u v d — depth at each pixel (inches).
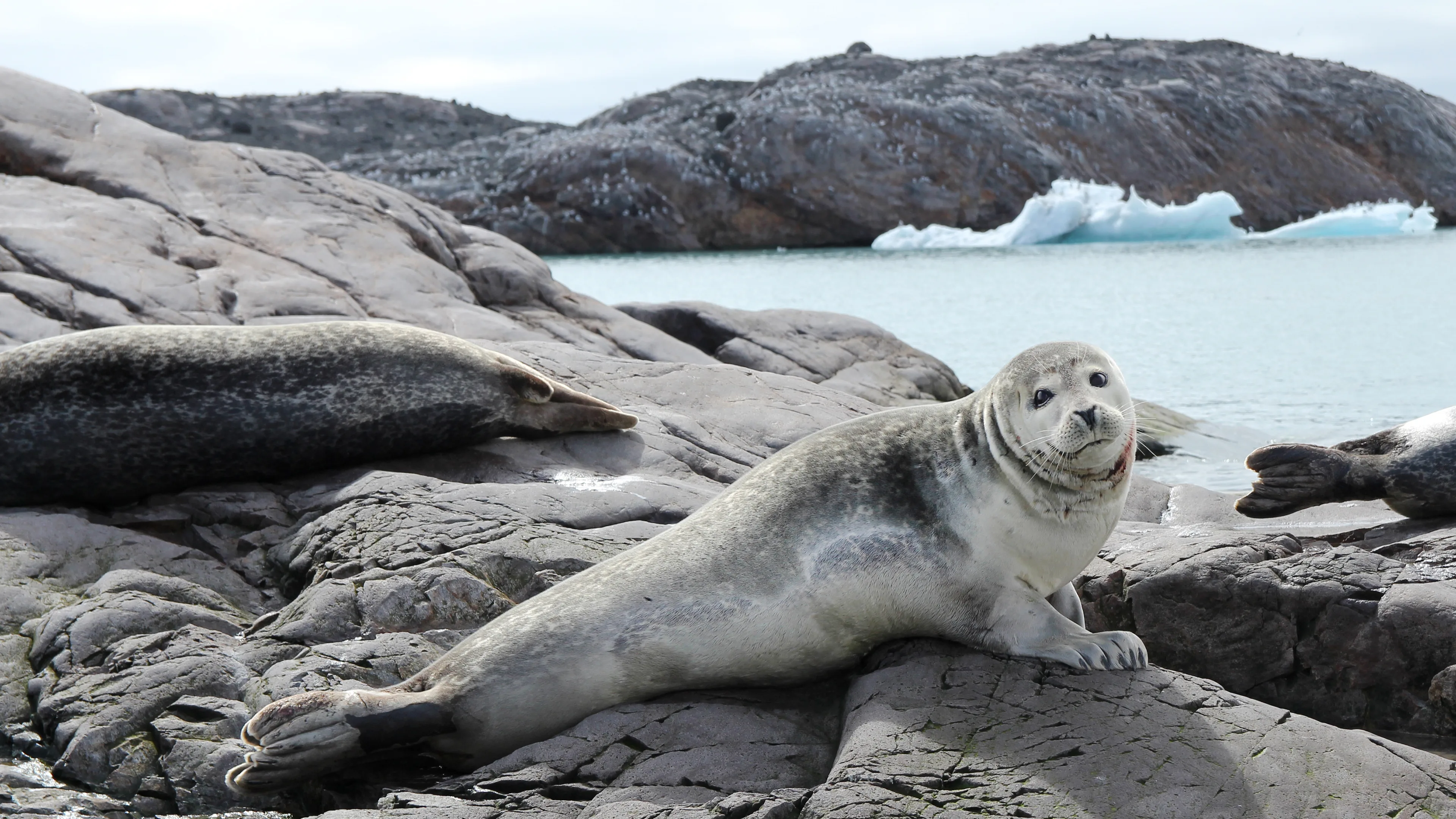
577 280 1181.7
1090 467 150.7
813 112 1840.6
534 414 263.0
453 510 207.9
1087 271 1151.6
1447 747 166.9
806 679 164.1
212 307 338.3
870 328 464.4
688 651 154.9
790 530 159.9
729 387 320.2
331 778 147.9
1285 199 1994.3
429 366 249.6
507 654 151.8
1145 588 191.0
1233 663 185.8
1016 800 123.0
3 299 303.1
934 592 158.2
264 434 235.9
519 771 137.3
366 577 183.2
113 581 187.5
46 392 226.8
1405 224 1707.7
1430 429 213.9
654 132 1923.0
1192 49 2370.8
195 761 146.3
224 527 224.1
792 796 125.2
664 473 255.4
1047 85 2036.2
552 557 192.7
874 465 164.9
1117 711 141.6
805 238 1811.0
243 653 166.9
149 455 230.8
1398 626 174.6
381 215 441.7
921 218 1792.6
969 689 147.6
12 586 187.3
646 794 130.9
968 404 167.0
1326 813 121.5
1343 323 745.0
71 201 384.2
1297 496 218.1
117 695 157.8
